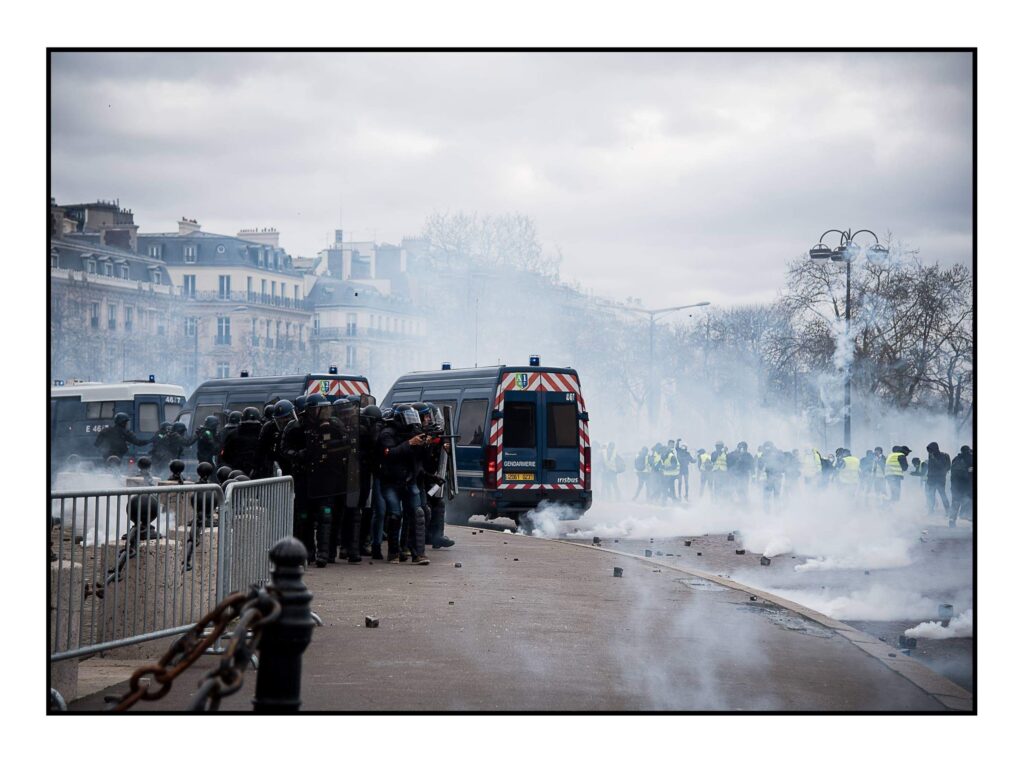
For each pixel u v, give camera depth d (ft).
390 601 42.78
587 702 27.32
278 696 20.25
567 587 47.78
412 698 27.17
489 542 70.03
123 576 30.78
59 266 323.57
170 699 26.45
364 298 412.57
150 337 354.13
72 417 127.75
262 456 54.44
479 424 86.69
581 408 87.61
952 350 182.91
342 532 58.85
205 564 33.63
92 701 26.91
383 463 55.72
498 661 31.76
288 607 20.25
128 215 351.46
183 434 85.35
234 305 378.94
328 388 102.78
